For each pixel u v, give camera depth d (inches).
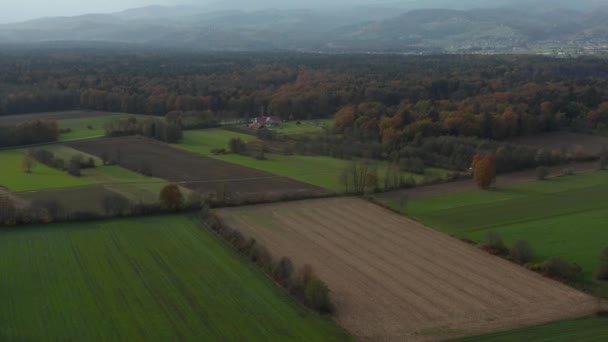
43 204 3713.1
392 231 3474.4
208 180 4566.9
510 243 3267.7
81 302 2487.7
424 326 2316.7
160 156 5388.8
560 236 3376.0
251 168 4992.6
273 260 2947.8
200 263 2925.7
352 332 2262.6
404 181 4475.9
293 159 5374.0
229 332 2244.1
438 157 5113.2
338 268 2915.8
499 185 4547.2
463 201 4106.8
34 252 3034.0
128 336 2207.2
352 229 3506.4
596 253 3093.0
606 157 5162.4
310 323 2322.8
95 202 3880.4
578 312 2436.0
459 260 3026.6
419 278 2797.7
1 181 4362.7
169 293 2581.2
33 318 2340.1
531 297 2586.1
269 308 2447.1
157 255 3026.6
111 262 2925.7
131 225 3481.8
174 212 3732.8
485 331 2273.6
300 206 3949.3
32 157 5059.1
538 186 4507.9
